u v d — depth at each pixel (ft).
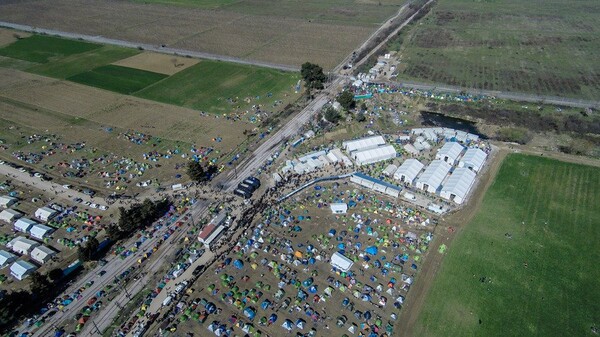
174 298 328.90
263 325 309.01
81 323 307.99
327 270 353.51
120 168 483.92
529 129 566.77
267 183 458.91
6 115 597.52
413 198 429.79
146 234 389.60
